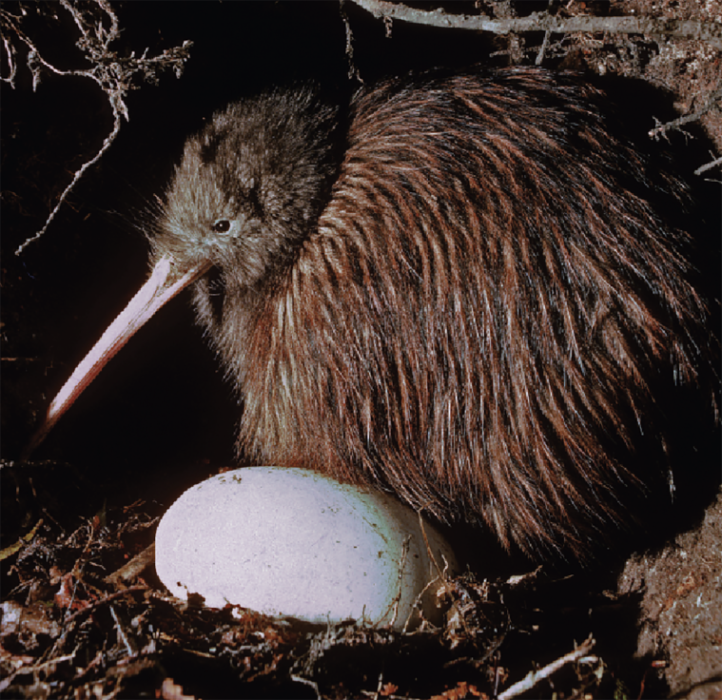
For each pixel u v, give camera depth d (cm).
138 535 121
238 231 121
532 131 119
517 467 118
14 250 121
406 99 121
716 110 122
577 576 120
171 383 130
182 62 118
